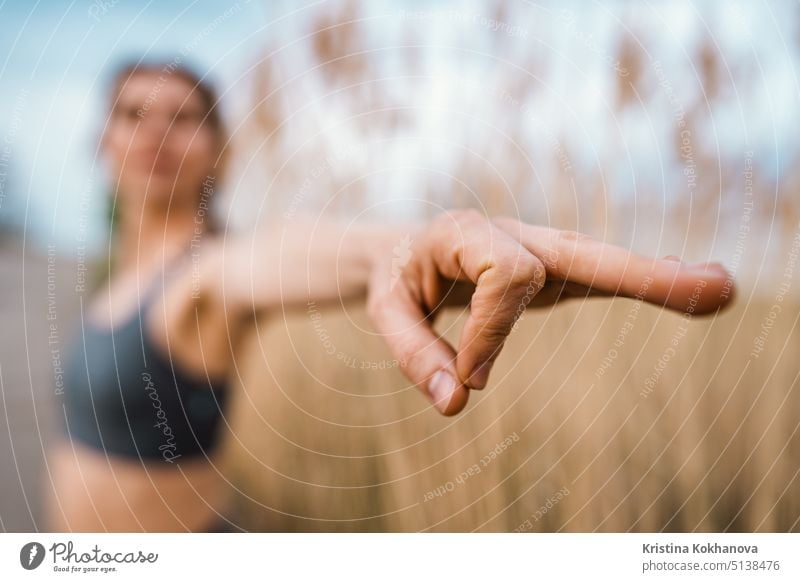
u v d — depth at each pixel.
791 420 1.01
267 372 1.11
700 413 1.03
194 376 0.80
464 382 0.54
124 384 0.78
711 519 1.02
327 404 1.10
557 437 1.01
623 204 0.90
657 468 1.03
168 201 0.81
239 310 0.78
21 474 1.03
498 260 0.53
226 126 0.88
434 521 1.02
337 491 1.10
